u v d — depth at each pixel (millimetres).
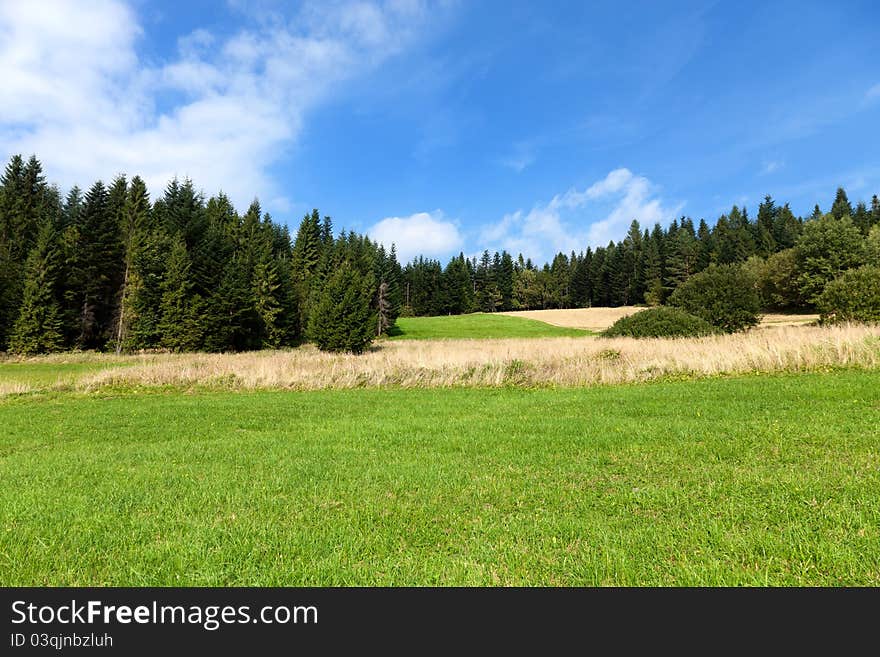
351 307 37625
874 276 24062
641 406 9055
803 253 60000
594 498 4340
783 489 4199
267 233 69812
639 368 15078
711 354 15156
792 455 5207
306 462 6012
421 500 4453
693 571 2941
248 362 21234
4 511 4363
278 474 5477
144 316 41844
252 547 3504
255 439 7746
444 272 98500
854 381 9773
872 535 3236
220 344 43812
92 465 6176
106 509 4383
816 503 3848
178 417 10430
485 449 6430
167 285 42219
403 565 3207
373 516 4070
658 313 23703
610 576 2980
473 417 9125
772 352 14320
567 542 3471
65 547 3594
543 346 24203
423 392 14297
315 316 38219
